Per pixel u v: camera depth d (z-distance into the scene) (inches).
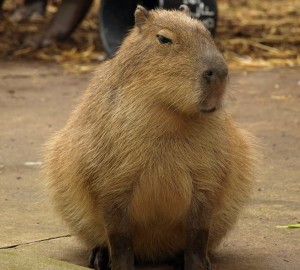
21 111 635.5
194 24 304.0
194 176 307.9
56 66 807.1
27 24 1038.4
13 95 690.8
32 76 764.0
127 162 302.8
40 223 381.4
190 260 313.7
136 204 309.9
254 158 343.3
